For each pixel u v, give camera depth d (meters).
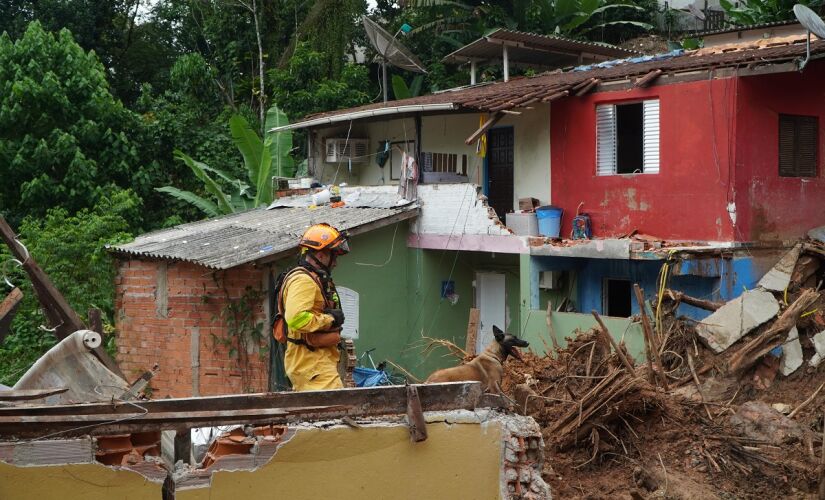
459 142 18.53
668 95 14.57
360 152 20.94
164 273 15.27
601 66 19.47
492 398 5.04
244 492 4.47
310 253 5.88
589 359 10.91
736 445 9.48
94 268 16.45
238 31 29.05
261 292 14.23
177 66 26.33
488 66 25.08
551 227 16.03
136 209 20.62
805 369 11.05
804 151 14.96
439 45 27.22
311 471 4.57
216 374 14.67
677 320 11.68
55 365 5.23
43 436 4.20
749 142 13.96
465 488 4.85
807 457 9.30
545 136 16.69
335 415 4.66
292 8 29.28
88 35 29.97
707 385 10.79
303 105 25.19
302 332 5.71
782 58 13.09
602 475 9.24
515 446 4.93
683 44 25.23
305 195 19.31
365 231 16.14
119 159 22.17
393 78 25.56
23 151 20.75
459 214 16.66
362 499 4.66
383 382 12.88
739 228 13.84
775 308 11.34
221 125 25.25
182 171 23.81
